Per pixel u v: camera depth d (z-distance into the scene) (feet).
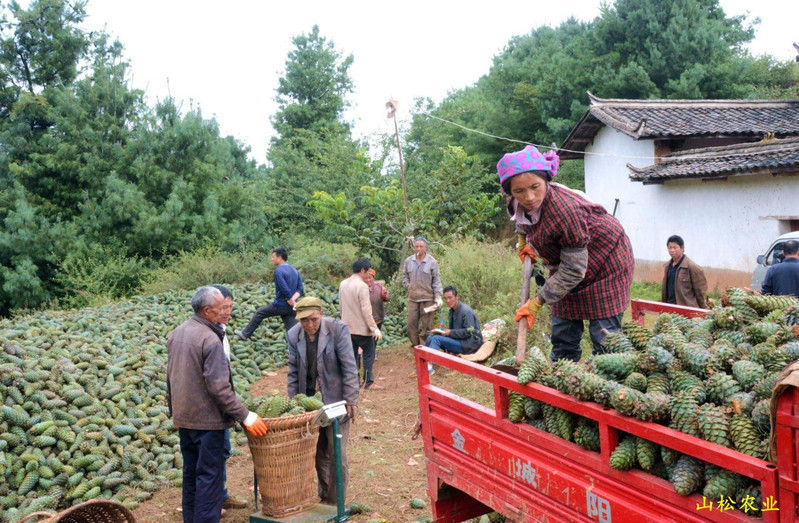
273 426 16.63
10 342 24.67
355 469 22.00
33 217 70.28
